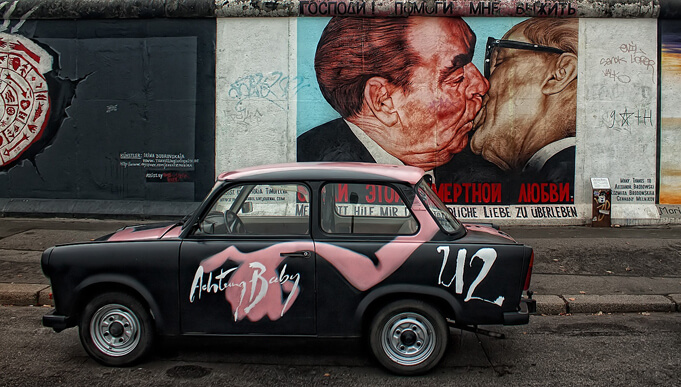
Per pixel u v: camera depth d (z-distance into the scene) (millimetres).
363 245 4285
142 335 4457
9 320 5746
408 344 4336
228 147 10250
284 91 10125
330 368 4520
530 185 10047
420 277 4246
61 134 10477
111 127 10406
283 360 4695
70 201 10477
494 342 5129
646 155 9977
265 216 4535
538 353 4844
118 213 10242
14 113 10516
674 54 9883
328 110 10094
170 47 10234
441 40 9898
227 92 10188
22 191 10602
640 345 5023
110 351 4484
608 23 9875
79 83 10406
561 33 9875
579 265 7375
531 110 9969
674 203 10008
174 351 4883
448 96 9969
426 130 10023
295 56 10078
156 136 10336
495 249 4266
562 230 9414
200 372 4414
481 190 10070
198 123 10258
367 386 4152
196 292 4336
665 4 9727
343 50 10000
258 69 10141
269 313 4312
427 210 4398
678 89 9930
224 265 4324
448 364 4598
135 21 10273
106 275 4383
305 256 4281
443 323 4277
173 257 4348
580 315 6004
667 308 6078
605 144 9977
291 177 4492
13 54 10461
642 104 9938
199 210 4469
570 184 10039
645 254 7770
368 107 10039
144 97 10328
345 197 4465
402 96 9984
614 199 10000
